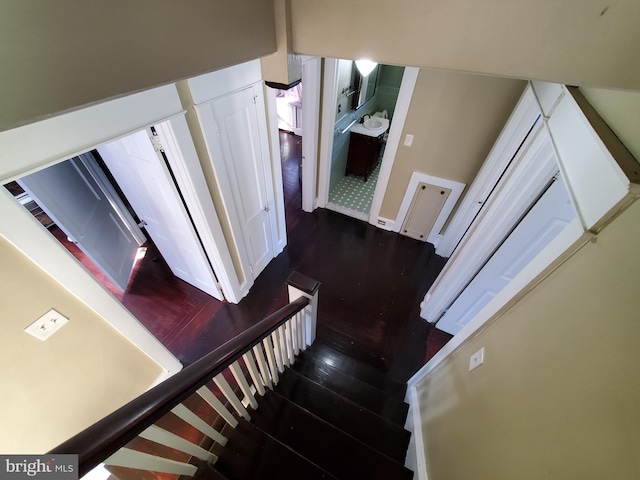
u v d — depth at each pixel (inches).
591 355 24.4
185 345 92.3
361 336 96.2
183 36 21.3
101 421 25.8
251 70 70.7
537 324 35.1
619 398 20.3
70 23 15.0
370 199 162.1
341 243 134.9
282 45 31.3
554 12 21.2
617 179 27.7
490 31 23.9
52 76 15.5
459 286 83.9
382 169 123.3
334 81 108.7
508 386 35.9
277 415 59.6
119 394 66.9
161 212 81.5
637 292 21.5
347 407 66.4
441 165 111.2
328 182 145.0
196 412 72.6
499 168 92.3
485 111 93.4
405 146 112.0
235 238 89.7
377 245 134.4
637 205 25.5
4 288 42.8
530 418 29.3
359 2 26.4
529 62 24.4
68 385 54.9
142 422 27.7
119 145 67.0
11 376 46.2
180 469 42.9
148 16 18.4
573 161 38.8
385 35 27.5
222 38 24.7
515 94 87.2
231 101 68.1
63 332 51.9
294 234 138.6
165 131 57.6
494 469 32.5
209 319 99.8
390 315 103.8
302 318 71.2
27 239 42.7
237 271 100.9
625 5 19.1
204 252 88.5
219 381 41.9
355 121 156.3
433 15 24.8
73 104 17.1
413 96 98.4
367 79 149.2
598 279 27.2
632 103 30.5
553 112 51.7
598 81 22.9
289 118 219.6
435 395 60.4
